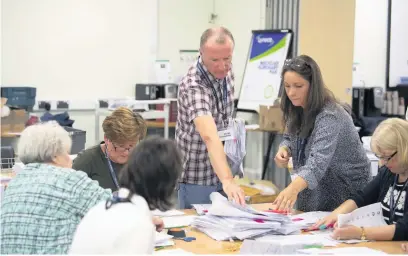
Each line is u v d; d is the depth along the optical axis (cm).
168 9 652
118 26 620
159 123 579
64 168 182
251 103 569
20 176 179
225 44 247
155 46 642
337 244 208
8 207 173
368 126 588
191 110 254
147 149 145
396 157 210
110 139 231
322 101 237
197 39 678
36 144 181
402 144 208
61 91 589
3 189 228
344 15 496
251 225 215
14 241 169
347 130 239
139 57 638
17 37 558
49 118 526
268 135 571
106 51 614
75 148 403
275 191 446
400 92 668
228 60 252
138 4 630
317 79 235
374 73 676
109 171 244
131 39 630
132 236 136
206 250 199
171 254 190
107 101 608
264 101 555
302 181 226
